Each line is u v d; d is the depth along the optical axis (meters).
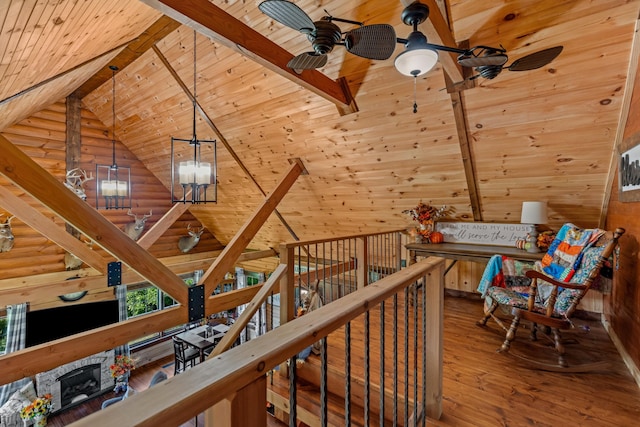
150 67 3.85
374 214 4.71
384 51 1.73
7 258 4.48
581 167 2.90
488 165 3.27
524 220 3.16
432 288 1.77
